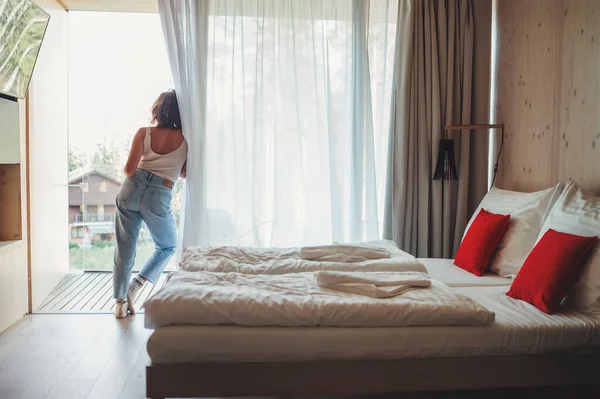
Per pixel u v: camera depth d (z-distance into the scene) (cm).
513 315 213
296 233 386
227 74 374
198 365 188
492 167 393
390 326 197
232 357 189
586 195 248
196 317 191
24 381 244
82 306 368
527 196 299
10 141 311
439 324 198
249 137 379
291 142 381
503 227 293
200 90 370
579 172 275
